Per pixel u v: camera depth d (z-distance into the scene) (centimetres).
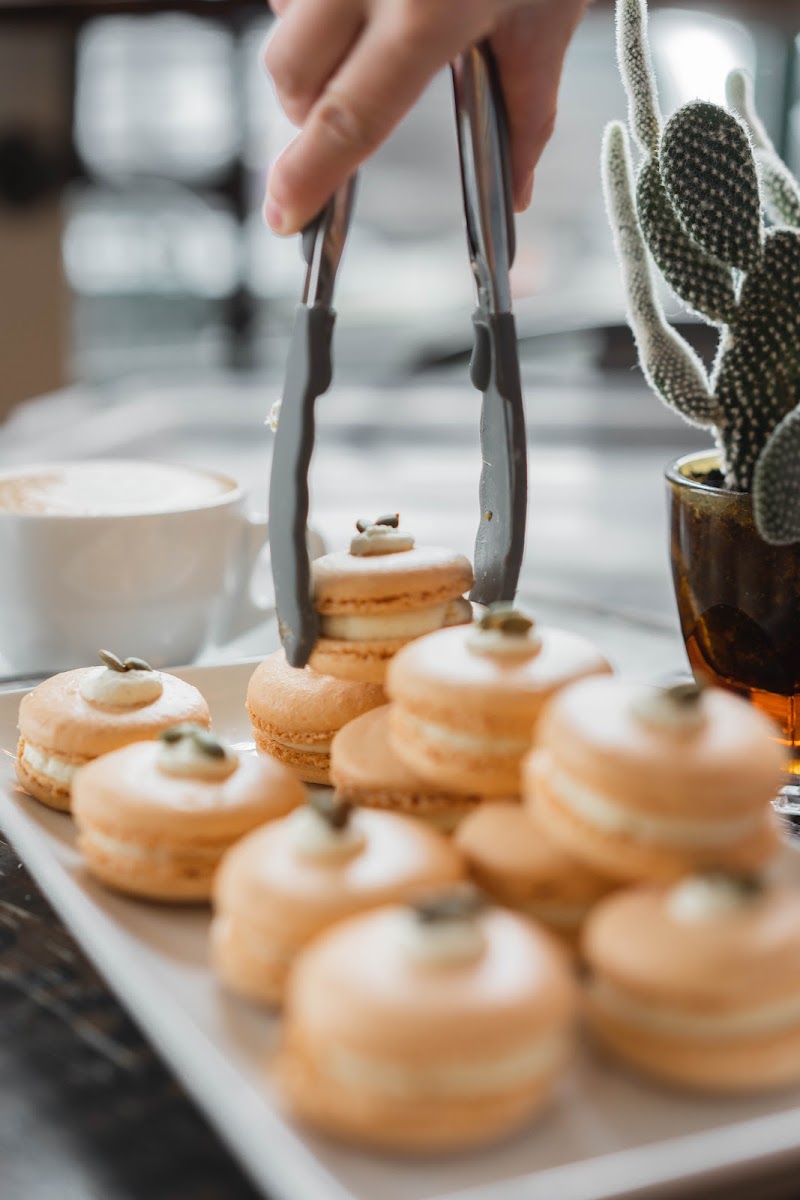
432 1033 43
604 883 49
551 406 114
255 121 185
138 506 67
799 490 54
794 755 58
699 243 55
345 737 55
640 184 56
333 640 55
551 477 100
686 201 55
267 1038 47
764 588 56
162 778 53
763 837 49
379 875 48
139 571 66
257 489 94
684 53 124
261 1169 43
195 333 192
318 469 101
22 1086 46
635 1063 46
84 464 73
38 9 169
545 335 123
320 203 50
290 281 192
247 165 187
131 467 72
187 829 51
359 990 44
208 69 182
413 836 50
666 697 49
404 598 55
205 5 167
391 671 53
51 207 182
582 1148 44
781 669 57
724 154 55
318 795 55
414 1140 44
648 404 113
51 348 184
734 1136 44
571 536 89
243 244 189
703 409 57
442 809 53
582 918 49
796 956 45
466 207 54
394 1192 43
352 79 48
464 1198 42
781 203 59
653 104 57
